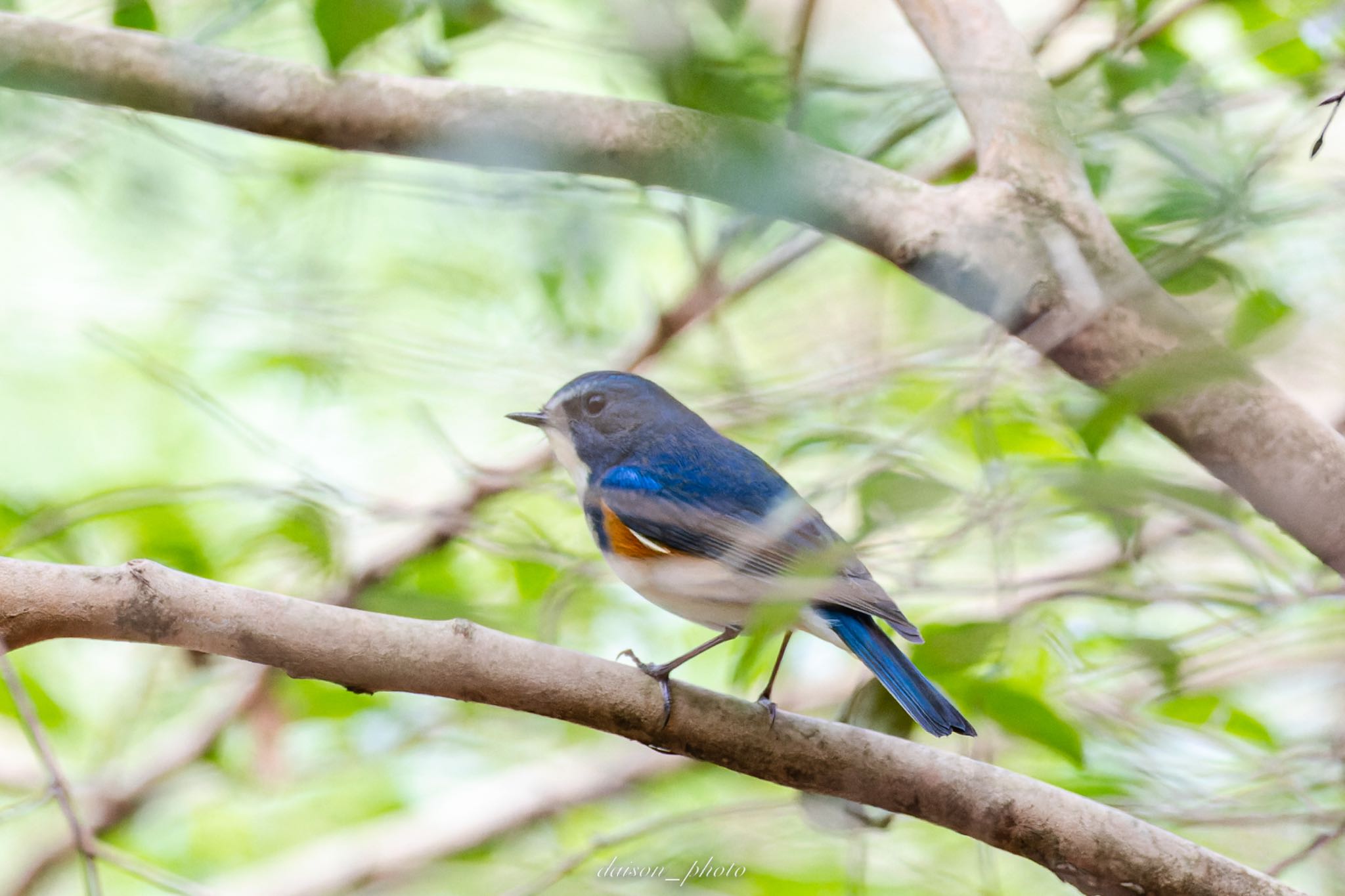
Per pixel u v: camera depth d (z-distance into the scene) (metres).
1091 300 7.17
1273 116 10.54
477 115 7.25
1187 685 9.79
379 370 11.95
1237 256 9.00
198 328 13.30
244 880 12.78
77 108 10.60
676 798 12.88
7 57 7.28
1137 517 7.78
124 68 7.32
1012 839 6.55
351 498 11.09
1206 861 6.45
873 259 12.02
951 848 11.27
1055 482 5.99
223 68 7.37
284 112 7.35
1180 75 9.33
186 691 12.75
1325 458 6.69
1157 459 9.86
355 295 12.48
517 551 10.47
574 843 12.77
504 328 12.76
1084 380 7.27
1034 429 9.71
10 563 6.08
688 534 8.28
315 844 13.23
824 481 9.59
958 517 8.38
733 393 11.13
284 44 10.28
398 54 9.23
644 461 8.93
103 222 12.48
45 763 6.57
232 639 6.17
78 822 6.56
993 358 8.49
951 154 10.85
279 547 11.06
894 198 7.41
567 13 9.10
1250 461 6.76
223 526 12.17
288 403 13.29
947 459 9.84
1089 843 6.47
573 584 10.08
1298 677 10.88
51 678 12.62
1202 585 9.03
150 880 6.59
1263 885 6.42
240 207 12.38
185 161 12.16
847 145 8.06
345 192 12.12
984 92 7.64
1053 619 9.23
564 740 13.12
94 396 13.87
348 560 11.27
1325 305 9.03
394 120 7.31
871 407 10.49
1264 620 9.39
